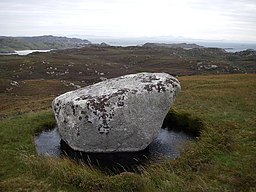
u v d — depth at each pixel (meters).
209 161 13.26
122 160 14.76
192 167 12.73
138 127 15.00
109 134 14.71
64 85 68.88
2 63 109.56
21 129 17.94
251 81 35.59
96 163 14.38
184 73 103.38
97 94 15.34
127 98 14.77
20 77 89.81
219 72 107.88
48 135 18.11
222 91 29.44
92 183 11.19
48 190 10.91
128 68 115.69
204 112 21.27
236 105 23.55
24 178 11.68
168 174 11.88
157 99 15.38
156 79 16.16
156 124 15.59
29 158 13.29
